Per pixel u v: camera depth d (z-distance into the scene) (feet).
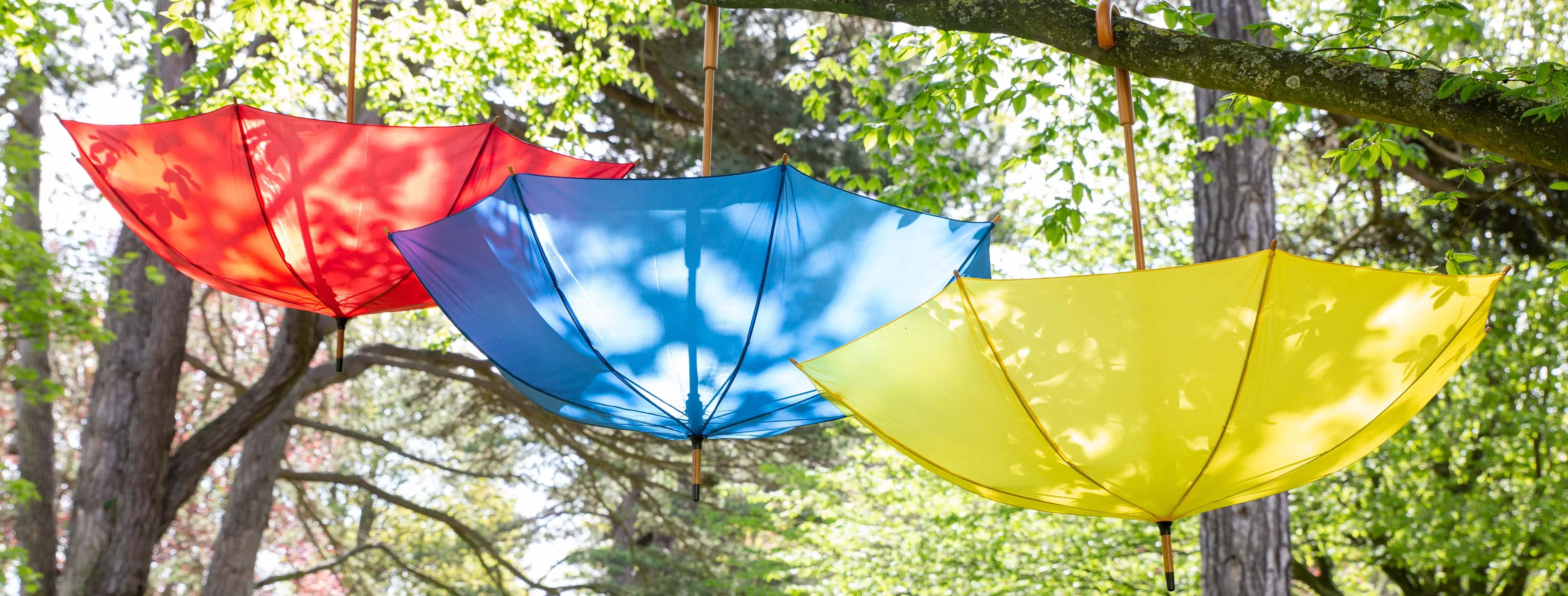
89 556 35.63
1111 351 8.61
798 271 10.41
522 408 44.52
